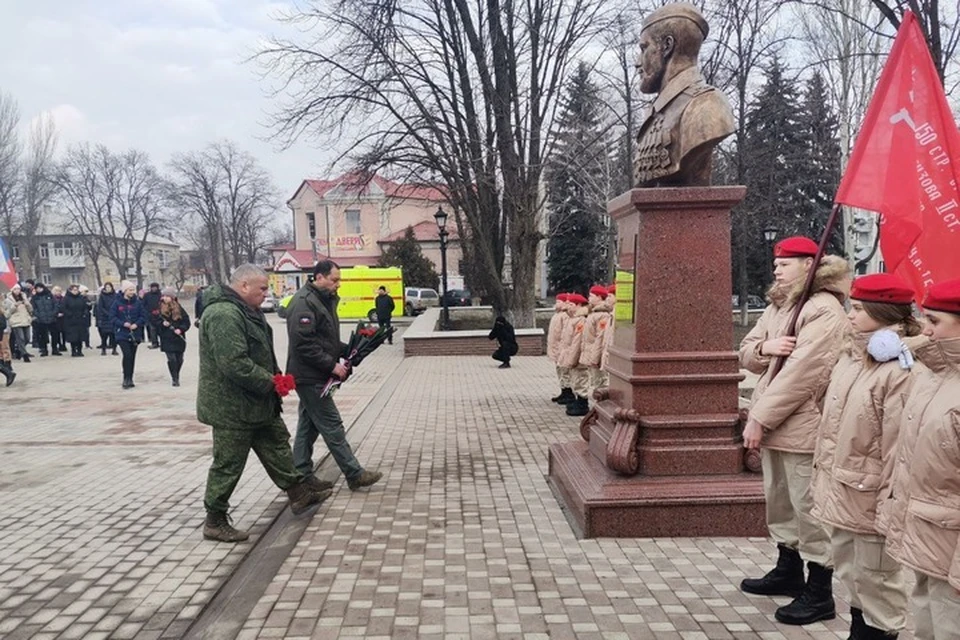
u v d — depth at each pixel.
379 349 21.58
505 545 4.78
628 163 25.70
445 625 3.66
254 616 3.80
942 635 2.50
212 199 61.22
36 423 9.75
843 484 3.03
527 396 12.10
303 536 5.04
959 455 2.40
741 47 23.19
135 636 3.70
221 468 5.09
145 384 13.78
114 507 5.93
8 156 46.25
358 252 55.56
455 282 49.00
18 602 4.12
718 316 4.97
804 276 3.81
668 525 4.81
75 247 78.88
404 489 6.25
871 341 2.91
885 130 3.72
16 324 17.98
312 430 6.20
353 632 3.60
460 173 20.47
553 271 44.16
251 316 5.18
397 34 18.70
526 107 20.83
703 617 3.71
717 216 4.98
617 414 4.98
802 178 32.19
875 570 3.03
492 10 19.94
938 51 10.22
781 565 3.95
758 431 3.66
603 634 3.54
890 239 3.71
